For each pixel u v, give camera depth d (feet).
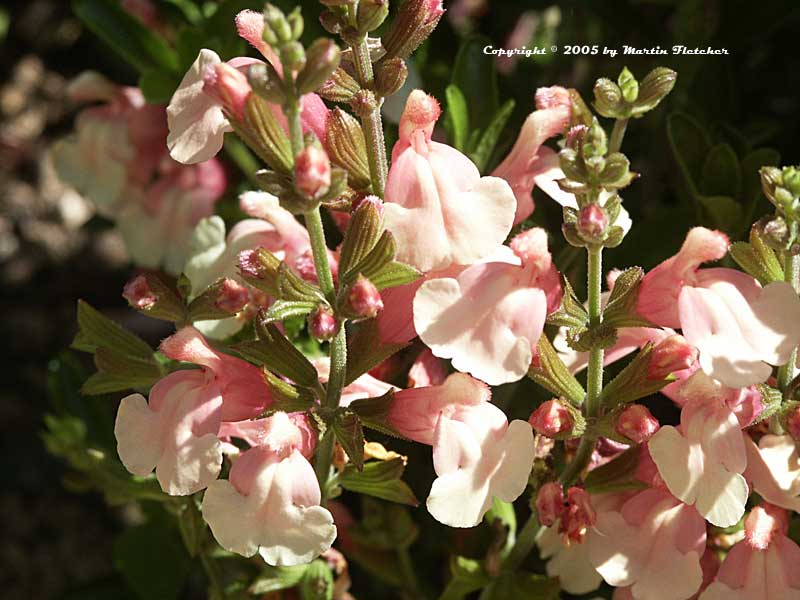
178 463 0.84
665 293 0.84
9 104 1.98
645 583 0.86
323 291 0.85
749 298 0.83
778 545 0.87
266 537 0.82
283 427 0.83
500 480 0.84
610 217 0.83
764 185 0.85
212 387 0.86
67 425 1.12
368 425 0.87
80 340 0.95
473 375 0.82
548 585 0.95
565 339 0.88
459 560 0.97
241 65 0.87
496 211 0.85
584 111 0.92
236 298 0.88
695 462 0.84
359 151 0.87
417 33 0.88
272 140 0.82
